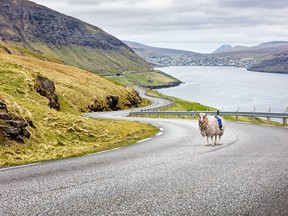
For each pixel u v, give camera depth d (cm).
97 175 917
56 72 8788
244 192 727
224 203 648
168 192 728
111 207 626
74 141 2230
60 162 1188
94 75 11038
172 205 636
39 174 955
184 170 966
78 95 7238
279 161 1111
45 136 2119
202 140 1866
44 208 625
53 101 4866
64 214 589
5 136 1725
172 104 9756
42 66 9338
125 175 910
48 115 2622
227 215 581
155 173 930
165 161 1134
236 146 1552
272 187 770
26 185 811
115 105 8762
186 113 5356
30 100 3659
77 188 772
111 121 3897
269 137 1975
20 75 4312
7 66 4672
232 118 7419
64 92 7075
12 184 827
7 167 1112
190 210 608
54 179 876
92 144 2188
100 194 717
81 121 2698
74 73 10006
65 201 668
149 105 10475
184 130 2666
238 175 894
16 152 1614
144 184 802
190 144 1673
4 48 12125
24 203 657
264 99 18850
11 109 1948
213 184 797
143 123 3728
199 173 922
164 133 2427
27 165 1138
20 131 1841
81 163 1148
